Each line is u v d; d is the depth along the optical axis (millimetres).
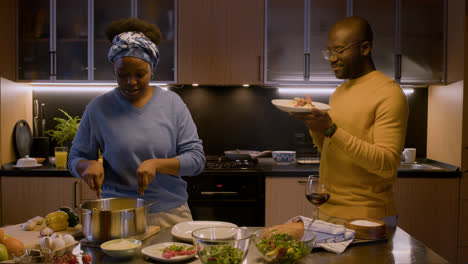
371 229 1224
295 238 1045
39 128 3410
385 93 1399
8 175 2840
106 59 3090
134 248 1078
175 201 1503
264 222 2812
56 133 3246
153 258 1061
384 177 1334
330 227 1198
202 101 3438
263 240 1033
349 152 1314
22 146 3201
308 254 1071
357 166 1429
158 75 3088
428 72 3074
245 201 2812
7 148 3059
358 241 1198
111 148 1449
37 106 3332
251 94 3443
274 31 3076
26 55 3086
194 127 1603
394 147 1319
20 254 1003
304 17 3074
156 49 1440
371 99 1433
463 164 2895
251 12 3076
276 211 2809
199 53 3088
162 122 1487
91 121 1489
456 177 2883
